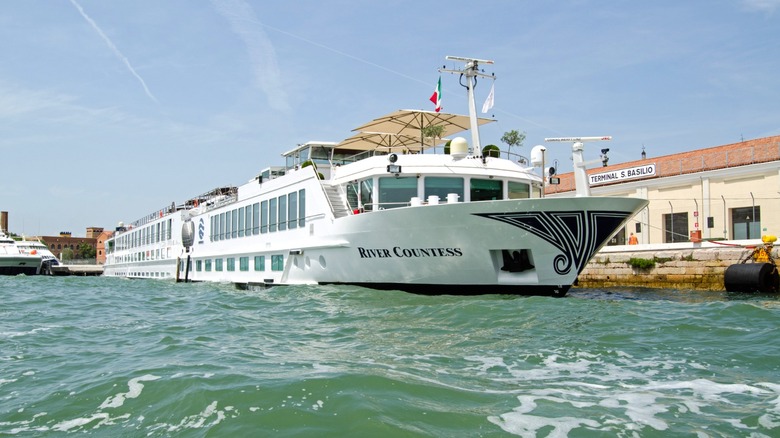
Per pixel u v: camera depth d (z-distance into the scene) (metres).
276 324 12.66
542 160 18.69
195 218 32.47
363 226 16.94
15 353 10.00
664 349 9.12
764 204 28.17
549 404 6.42
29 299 20.33
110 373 8.07
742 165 29.08
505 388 7.07
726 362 8.26
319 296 16.62
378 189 17.47
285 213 21.88
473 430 5.62
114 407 6.57
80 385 7.50
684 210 31.59
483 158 17.91
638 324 11.11
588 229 14.86
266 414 6.01
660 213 32.78
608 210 14.84
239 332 11.67
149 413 6.30
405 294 16.45
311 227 19.73
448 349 9.42
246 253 25.19
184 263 33.59
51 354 9.84
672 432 5.62
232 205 27.23
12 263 53.00
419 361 8.58
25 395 7.23
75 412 6.48
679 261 26.97
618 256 29.05
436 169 17.33
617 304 14.07
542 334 10.40
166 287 27.33
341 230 17.86
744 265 23.89
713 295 22.89
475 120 19.39
